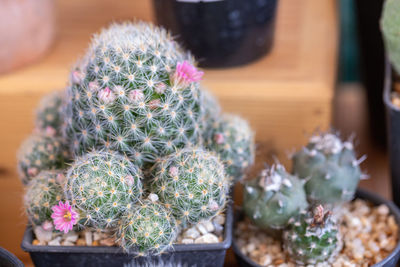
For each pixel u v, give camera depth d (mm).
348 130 602
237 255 360
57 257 333
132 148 323
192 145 334
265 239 377
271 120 430
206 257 331
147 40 325
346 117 628
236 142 358
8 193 454
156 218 313
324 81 426
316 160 369
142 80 315
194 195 316
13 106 437
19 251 437
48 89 432
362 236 376
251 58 448
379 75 532
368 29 509
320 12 533
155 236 312
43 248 329
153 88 317
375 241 375
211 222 340
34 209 331
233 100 425
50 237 337
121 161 318
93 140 326
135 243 312
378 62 523
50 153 358
